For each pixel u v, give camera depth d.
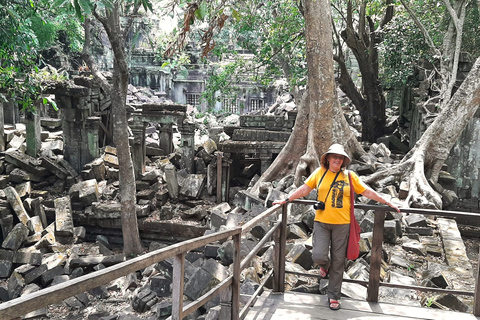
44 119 23.42
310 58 12.30
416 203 10.09
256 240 9.40
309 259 7.05
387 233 8.34
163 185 17.06
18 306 1.42
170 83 41.94
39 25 19.67
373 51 20.31
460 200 15.05
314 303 4.30
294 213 10.63
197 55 41.47
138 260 2.12
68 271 12.48
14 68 13.83
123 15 12.60
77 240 14.98
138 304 8.59
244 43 20.66
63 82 18.05
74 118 18.47
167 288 8.91
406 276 6.60
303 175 12.55
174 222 14.93
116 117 13.12
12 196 15.52
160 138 20.98
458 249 7.97
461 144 14.93
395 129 23.47
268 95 39.03
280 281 4.55
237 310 3.56
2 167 17.66
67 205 15.78
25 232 14.32
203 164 18.27
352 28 19.55
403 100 23.36
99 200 16.36
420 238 8.77
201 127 25.53
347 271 6.70
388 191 11.54
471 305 5.79
